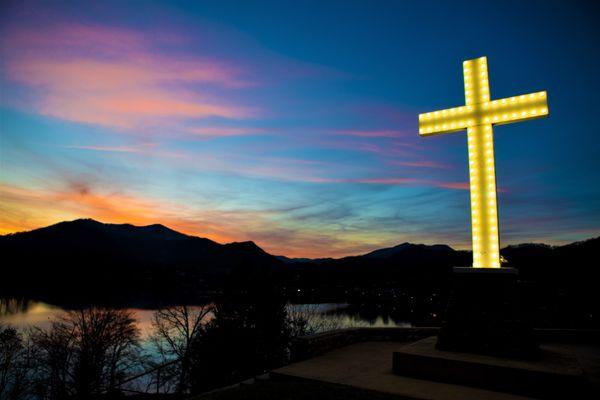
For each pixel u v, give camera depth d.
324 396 6.20
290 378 7.80
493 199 8.30
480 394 6.42
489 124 8.59
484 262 8.17
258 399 6.22
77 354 26.19
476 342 7.54
